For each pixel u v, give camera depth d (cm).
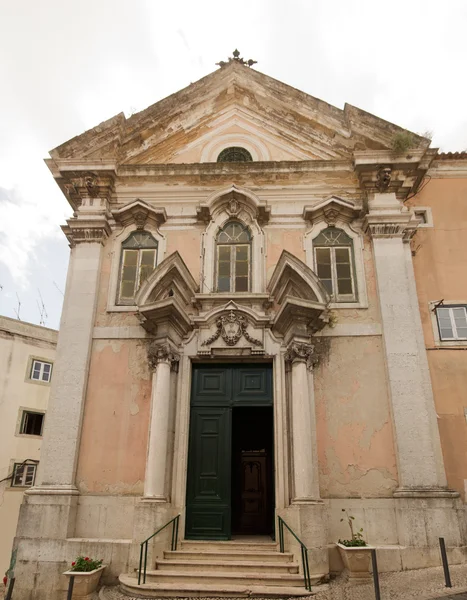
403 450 897
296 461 872
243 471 1268
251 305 1041
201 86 1247
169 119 1234
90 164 1141
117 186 1166
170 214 1138
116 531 880
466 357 1007
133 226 1130
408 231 1085
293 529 820
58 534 861
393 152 1099
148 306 951
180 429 952
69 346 1007
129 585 741
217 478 948
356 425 938
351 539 846
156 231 1124
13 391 2138
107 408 971
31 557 848
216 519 923
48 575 835
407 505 855
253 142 1230
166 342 956
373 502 884
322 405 952
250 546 863
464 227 1127
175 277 988
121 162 1202
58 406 961
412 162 1098
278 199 1140
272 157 1212
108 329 1033
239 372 1017
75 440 934
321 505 827
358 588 727
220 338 1011
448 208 1148
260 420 1216
